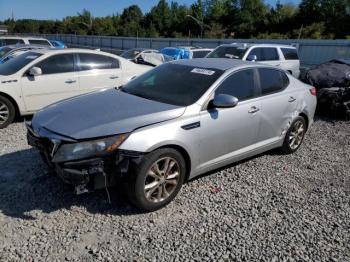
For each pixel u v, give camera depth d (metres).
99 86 7.54
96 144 3.31
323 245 3.29
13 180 4.24
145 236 3.30
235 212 3.78
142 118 3.60
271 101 4.82
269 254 3.13
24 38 17.62
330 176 4.88
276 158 5.43
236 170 4.88
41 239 3.18
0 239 3.15
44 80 6.83
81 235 3.27
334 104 8.35
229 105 3.96
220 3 82.56
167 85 4.40
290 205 3.99
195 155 3.93
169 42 36.62
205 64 4.71
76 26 99.50
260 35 68.50
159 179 3.64
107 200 3.85
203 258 3.04
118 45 44.31
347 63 9.67
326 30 62.44
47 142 3.57
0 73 6.77
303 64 25.31
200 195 4.11
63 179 3.40
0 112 6.45
